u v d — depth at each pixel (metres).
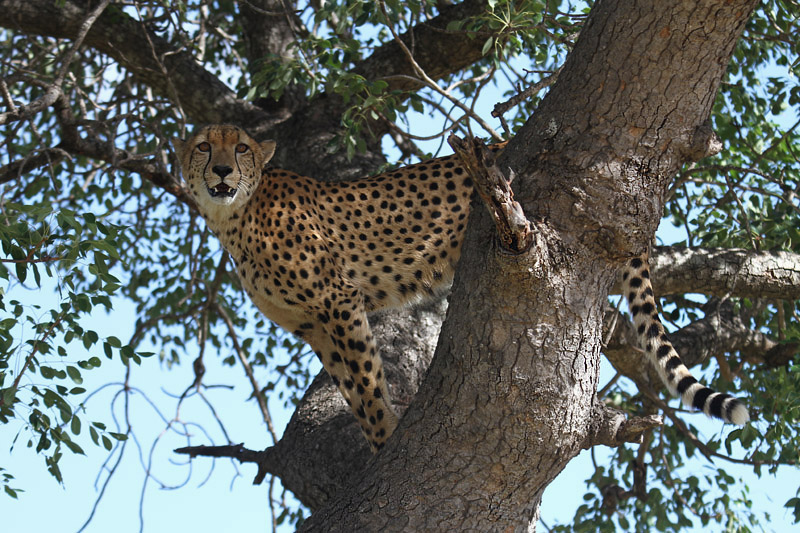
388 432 10.04
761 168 13.96
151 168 12.97
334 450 10.57
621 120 7.11
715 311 13.63
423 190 10.68
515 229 6.58
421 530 7.85
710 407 8.44
